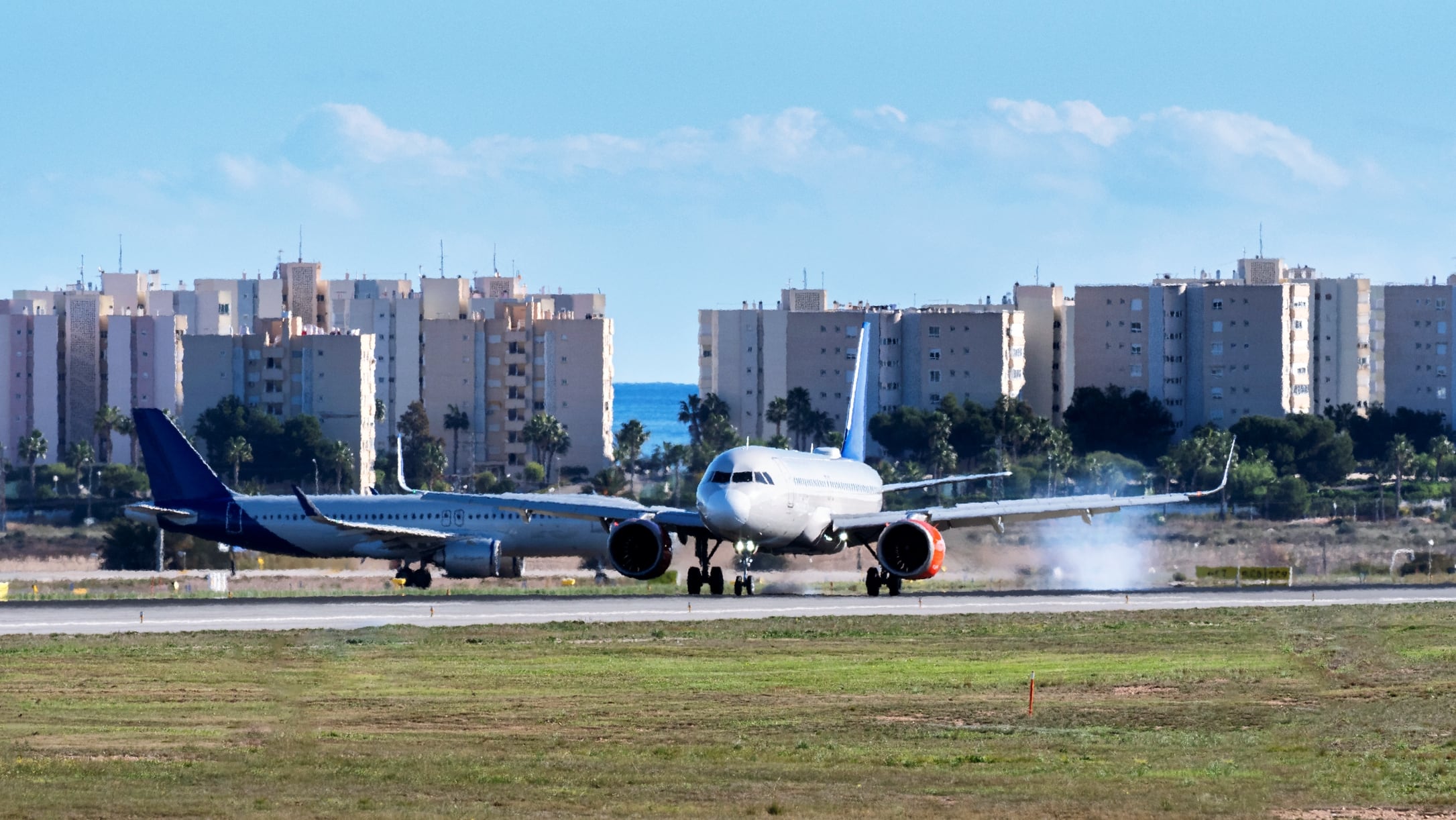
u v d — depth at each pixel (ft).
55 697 574.97
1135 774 432.25
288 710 545.03
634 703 561.84
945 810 387.96
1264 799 400.06
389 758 455.63
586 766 443.32
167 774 430.20
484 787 414.82
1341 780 422.82
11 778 424.05
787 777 428.56
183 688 593.42
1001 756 460.96
